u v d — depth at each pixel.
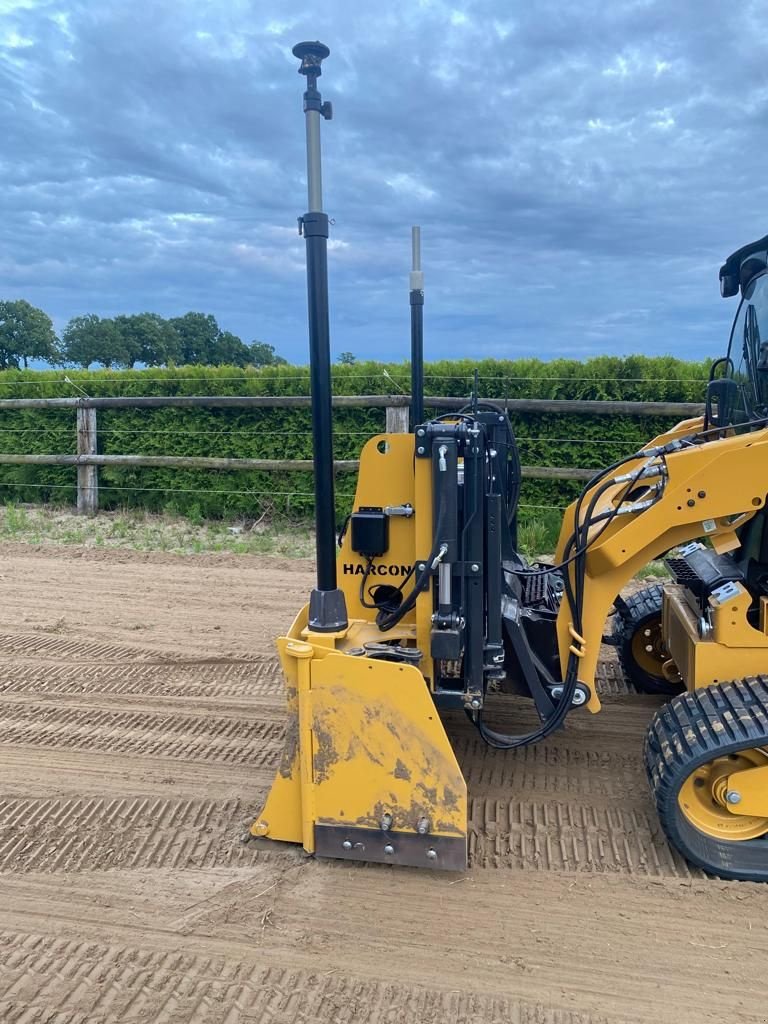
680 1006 2.35
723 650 3.03
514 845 3.14
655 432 8.23
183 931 2.67
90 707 4.52
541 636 3.43
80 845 3.18
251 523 9.50
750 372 3.48
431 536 3.02
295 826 3.07
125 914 2.76
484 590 3.06
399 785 2.89
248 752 3.96
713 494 2.94
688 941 2.61
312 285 2.77
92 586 7.01
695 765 2.79
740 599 2.99
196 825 3.30
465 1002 2.36
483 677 3.11
